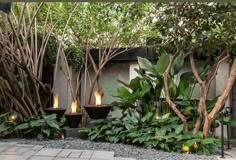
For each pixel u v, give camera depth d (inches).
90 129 216.2
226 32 176.6
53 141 202.5
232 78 188.2
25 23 236.5
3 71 217.8
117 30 249.1
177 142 186.9
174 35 181.2
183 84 222.5
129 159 159.3
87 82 277.4
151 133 195.8
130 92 235.3
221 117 194.9
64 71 265.0
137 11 183.8
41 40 250.4
